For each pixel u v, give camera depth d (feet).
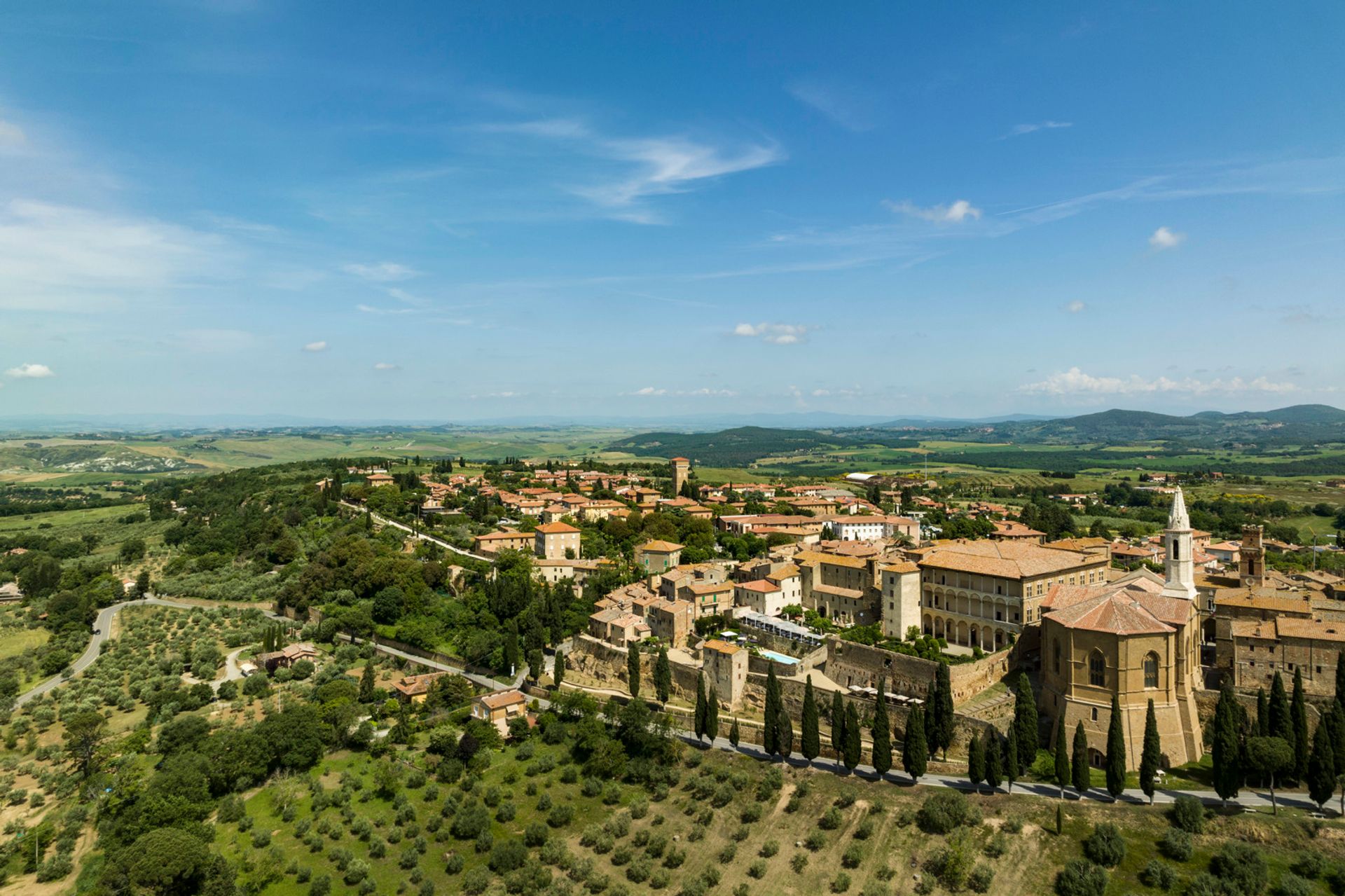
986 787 364.17
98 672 606.14
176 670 604.90
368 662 597.11
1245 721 365.40
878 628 513.86
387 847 384.27
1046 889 307.17
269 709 529.04
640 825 394.52
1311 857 290.97
